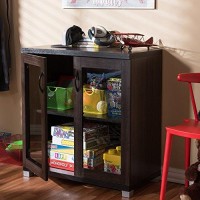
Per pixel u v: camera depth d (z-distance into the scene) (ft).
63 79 10.96
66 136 10.37
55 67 11.03
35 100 10.40
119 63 9.38
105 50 9.80
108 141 10.35
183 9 10.18
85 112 10.16
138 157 9.84
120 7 10.89
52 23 12.04
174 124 10.59
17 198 9.64
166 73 10.52
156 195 9.86
